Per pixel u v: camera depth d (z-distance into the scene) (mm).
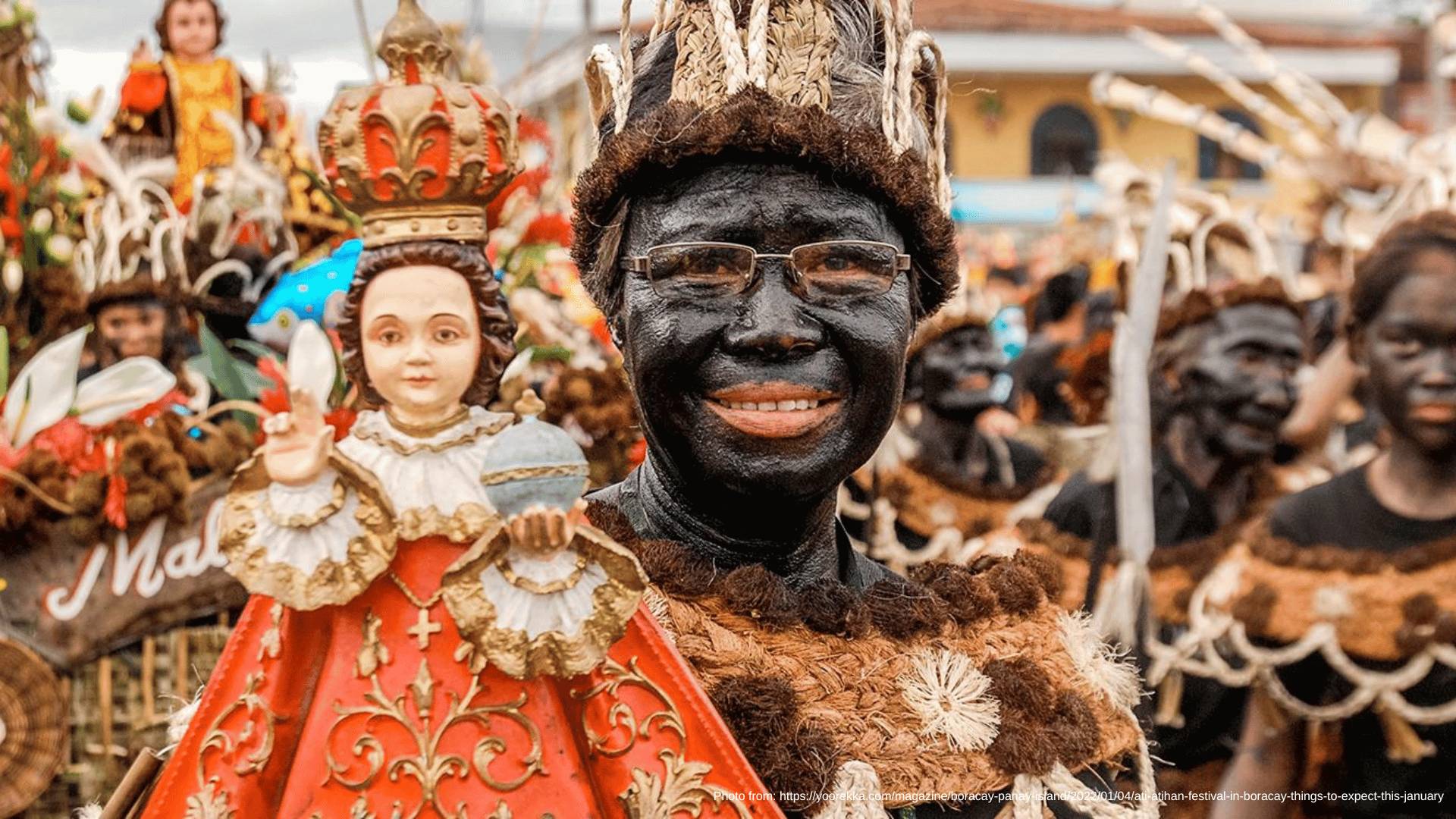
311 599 1313
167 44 5957
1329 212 5078
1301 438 4504
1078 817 1681
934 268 1716
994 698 1696
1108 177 4703
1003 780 1663
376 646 1362
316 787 1354
